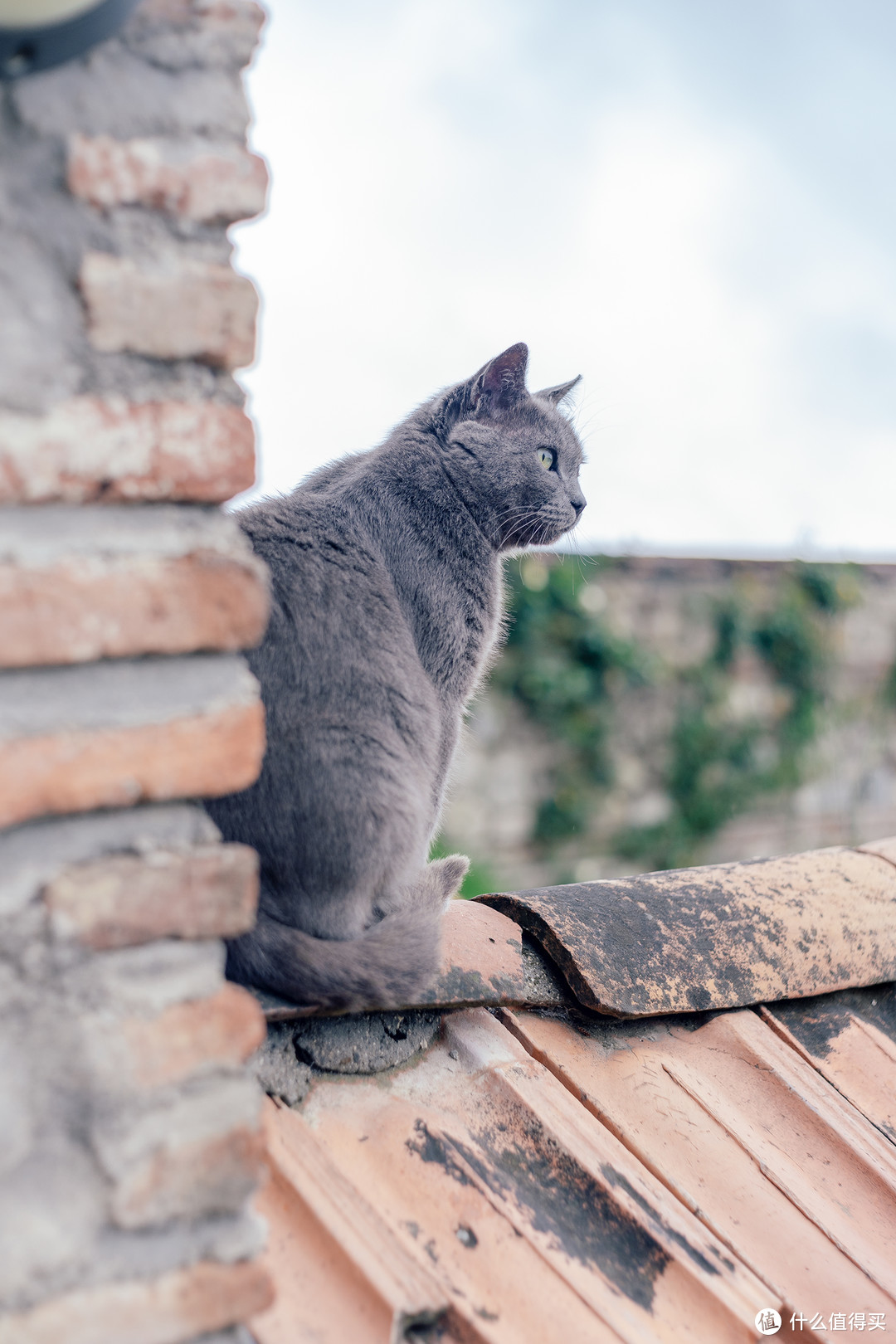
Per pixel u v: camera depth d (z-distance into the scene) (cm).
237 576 108
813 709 743
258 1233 111
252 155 107
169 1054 106
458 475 270
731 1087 204
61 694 101
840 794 764
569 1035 201
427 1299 136
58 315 99
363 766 188
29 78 97
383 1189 154
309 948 163
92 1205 102
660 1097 194
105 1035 103
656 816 711
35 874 100
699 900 232
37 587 98
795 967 228
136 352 103
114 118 100
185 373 106
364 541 230
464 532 266
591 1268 154
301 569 204
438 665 246
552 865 681
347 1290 133
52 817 102
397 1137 163
